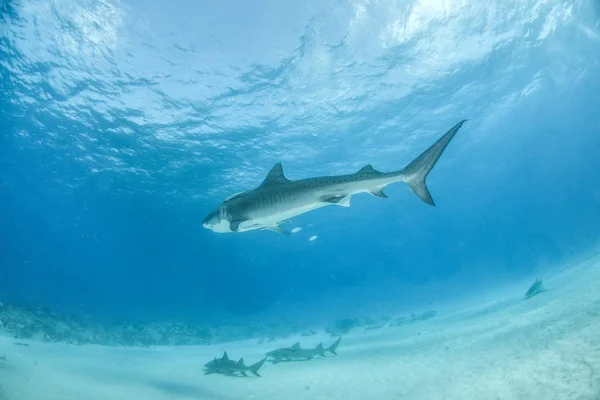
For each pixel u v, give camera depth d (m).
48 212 43.62
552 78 26.58
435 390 6.41
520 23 19.41
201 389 9.02
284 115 22.20
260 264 91.19
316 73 19.38
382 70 20.14
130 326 24.22
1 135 24.33
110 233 54.16
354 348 14.63
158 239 56.56
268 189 5.09
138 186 32.53
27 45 15.99
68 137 23.75
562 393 4.49
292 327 29.81
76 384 8.60
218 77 18.56
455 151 36.66
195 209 40.28
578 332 6.79
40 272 88.25
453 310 23.59
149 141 23.89
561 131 39.75
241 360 10.17
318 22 16.64
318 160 28.84
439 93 23.42
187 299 61.06
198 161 27.23
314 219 51.22
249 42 17.05
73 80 18.17
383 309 41.44
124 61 17.02
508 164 47.41
